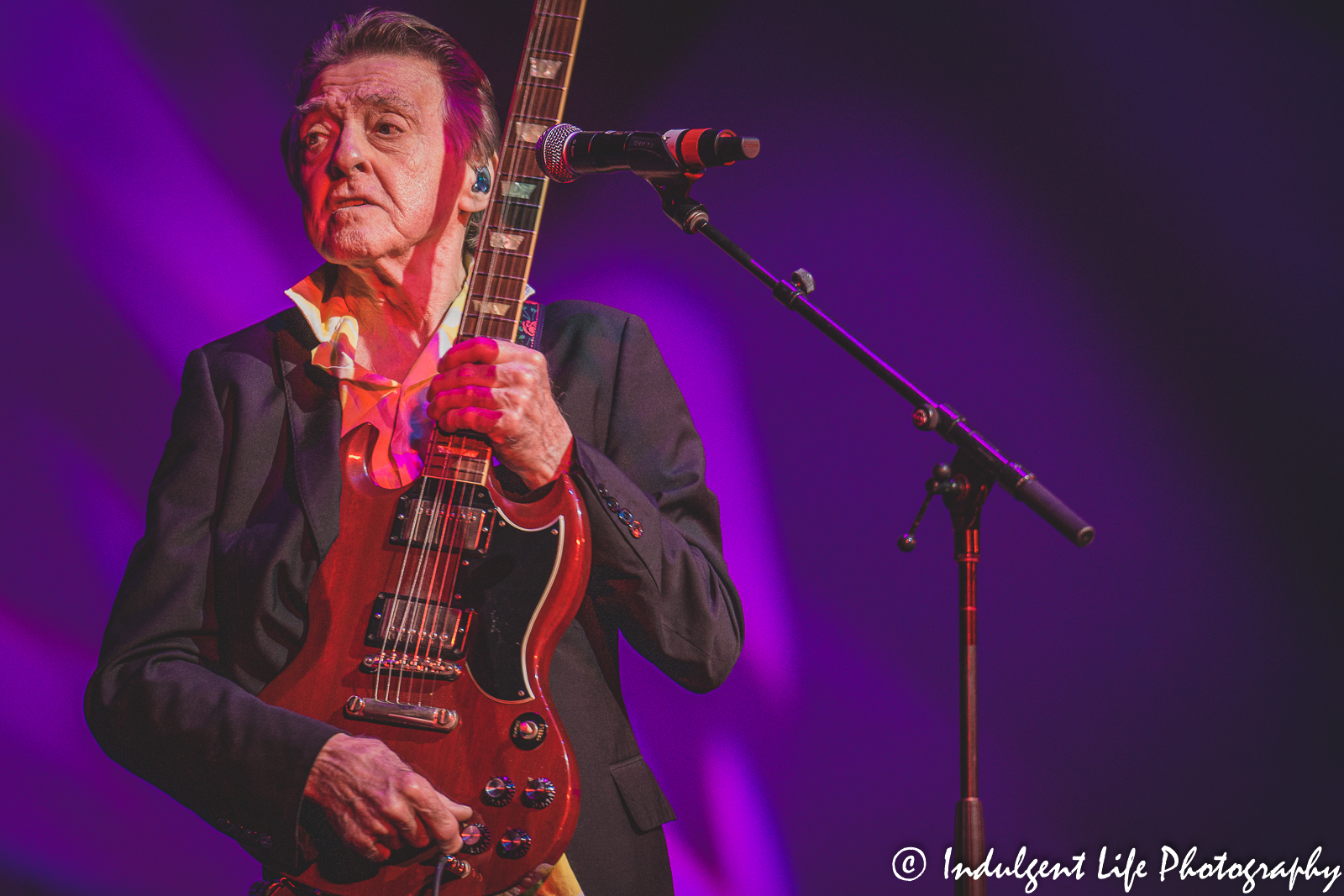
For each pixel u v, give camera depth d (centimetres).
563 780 270
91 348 656
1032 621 717
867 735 693
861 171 738
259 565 303
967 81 737
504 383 287
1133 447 720
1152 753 699
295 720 274
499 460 310
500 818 267
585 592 312
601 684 316
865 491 714
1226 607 709
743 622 340
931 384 727
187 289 663
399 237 331
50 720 632
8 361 650
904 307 731
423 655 280
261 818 269
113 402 655
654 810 311
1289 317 715
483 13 686
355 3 680
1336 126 711
